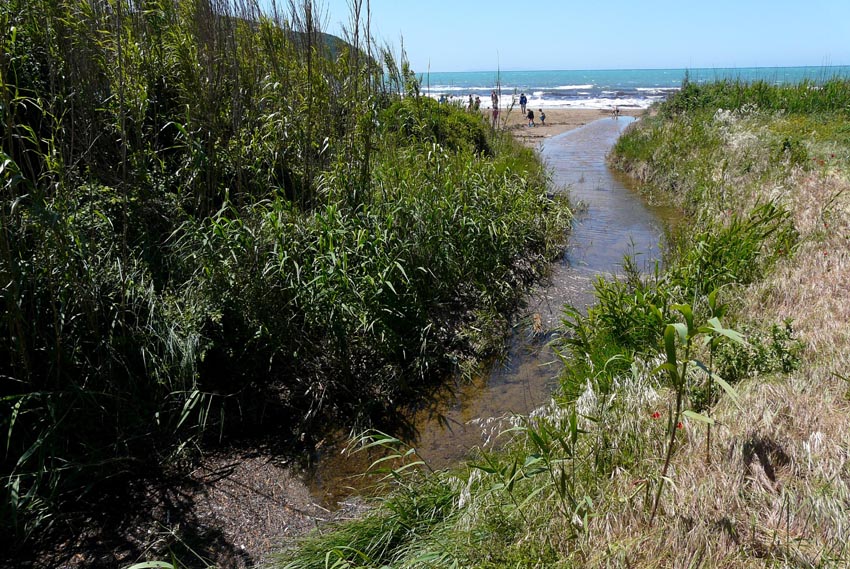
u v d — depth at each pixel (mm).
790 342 4461
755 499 2955
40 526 3678
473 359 5816
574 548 2908
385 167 6816
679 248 7371
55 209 4352
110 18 5617
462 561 2957
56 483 3719
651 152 14625
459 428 4824
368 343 5402
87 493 3955
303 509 3959
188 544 3625
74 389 4055
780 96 16625
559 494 3154
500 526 3146
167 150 6160
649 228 10094
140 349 4492
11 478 3670
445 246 6500
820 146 11008
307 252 5367
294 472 4309
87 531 3688
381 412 5039
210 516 3859
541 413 4730
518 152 13242
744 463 3217
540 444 3020
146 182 5387
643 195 12758
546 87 81062
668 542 2775
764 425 3490
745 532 2793
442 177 7520
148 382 4484
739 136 12891
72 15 5328
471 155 9266
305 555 3324
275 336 4957
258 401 4910
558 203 10250
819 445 3248
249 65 6500
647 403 4074
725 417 3646
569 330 6250
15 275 3902
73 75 4918
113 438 4234
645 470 3387
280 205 5418
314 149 6367
